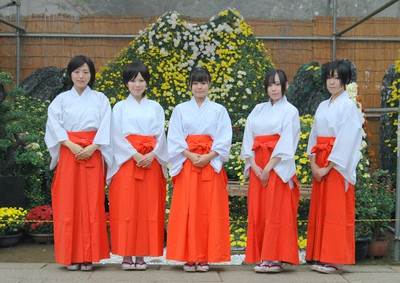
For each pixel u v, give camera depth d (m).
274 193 4.24
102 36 8.18
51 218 5.71
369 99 8.28
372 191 5.44
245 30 7.39
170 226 4.27
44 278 3.96
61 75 7.68
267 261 4.25
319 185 4.37
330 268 4.24
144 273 4.14
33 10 8.22
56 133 4.21
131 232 4.21
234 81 6.98
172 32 7.25
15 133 5.98
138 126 4.28
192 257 4.15
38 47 8.20
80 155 4.16
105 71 7.23
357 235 5.02
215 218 4.21
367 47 8.31
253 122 4.39
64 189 4.19
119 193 4.27
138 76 4.31
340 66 4.27
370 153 5.97
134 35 8.20
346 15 8.36
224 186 4.32
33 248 5.52
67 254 4.14
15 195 5.79
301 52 8.29
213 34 7.31
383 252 5.17
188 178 4.24
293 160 4.25
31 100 7.25
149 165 4.26
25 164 6.17
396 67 6.18
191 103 4.33
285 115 4.27
